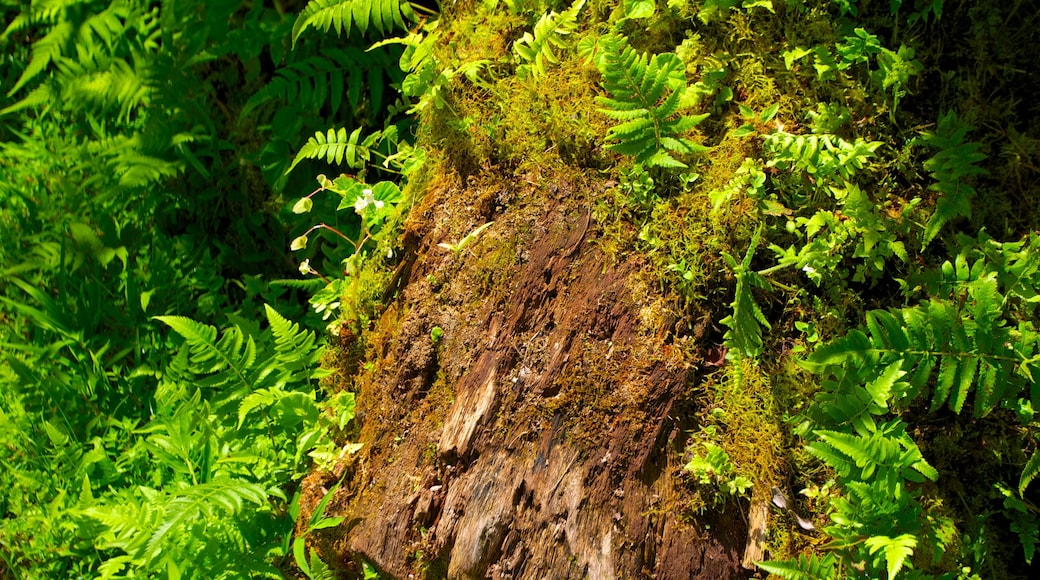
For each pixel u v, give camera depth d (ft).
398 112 10.38
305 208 9.39
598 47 8.02
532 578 7.41
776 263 7.46
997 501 7.31
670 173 7.69
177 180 11.56
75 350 10.68
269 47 11.43
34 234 10.93
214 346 8.56
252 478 8.93
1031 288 6.97
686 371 7.33
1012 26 7.30
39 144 11.15
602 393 7.49
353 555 8.22
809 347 7.29
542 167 8.16
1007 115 7.38
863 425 6.81
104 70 10.95
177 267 11.28
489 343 8.01
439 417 8.11
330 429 8.86
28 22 11.32
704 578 7.06
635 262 7.68
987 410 6.72
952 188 7.13
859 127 7.51
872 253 7.20
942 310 6.60
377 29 10.56
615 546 7.20
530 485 7.55
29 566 9.40
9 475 9.78
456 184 8.61
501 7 8.92
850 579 6.80
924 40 7.50
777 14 7.78
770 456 7.17
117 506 8.64
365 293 9.04
